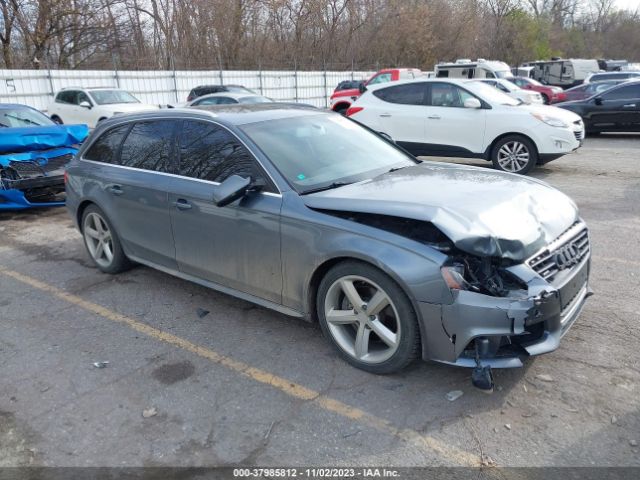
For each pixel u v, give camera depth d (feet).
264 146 12.54
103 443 9.39
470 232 9.34
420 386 10.54
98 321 14.10
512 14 169.48
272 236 11.69
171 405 10.37
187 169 13.71
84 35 100.89
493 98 30.66
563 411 9.60
